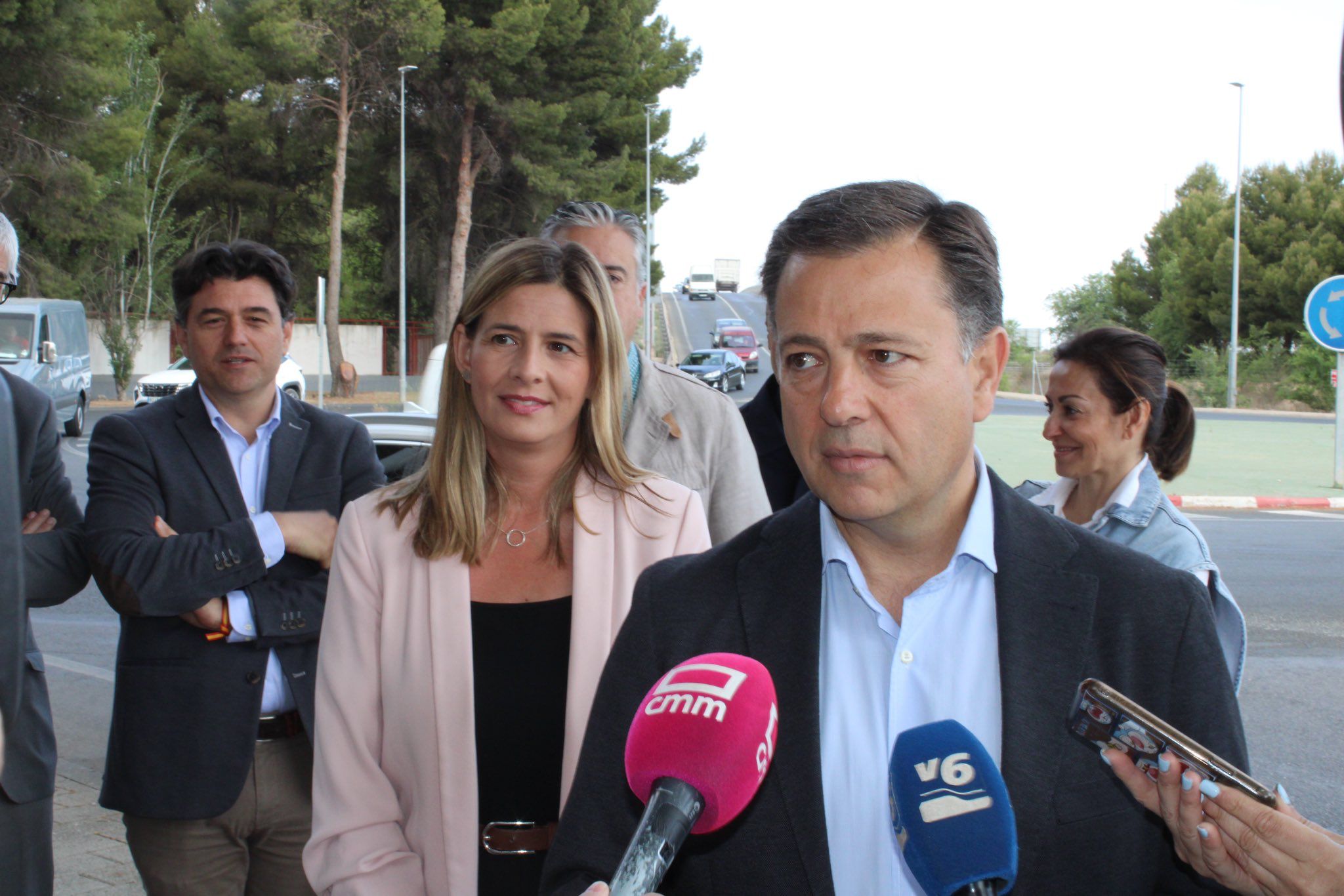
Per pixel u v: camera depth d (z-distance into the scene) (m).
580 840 1.34
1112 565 1.29
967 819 1.08
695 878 1.30
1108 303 48.84
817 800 1.24
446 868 1.85
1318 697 5.47
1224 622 2.26
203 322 2.61
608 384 2.12
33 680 2.28
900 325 1.18
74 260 27.08
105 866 3.39
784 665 1.31
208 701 2.44
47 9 21.69
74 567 2.50
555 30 28.14
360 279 42.00
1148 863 1.23
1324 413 31.36
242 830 2.52
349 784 1.93
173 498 2.57
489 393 2.02
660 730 1.07
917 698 1.30
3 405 2.08
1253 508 13.34
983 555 1.29
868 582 1.36
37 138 23.48
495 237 32.97
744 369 36.38
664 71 34.34
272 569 2.60
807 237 1.22
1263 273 38.84
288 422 2.77
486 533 2.10
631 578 2.04
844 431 1.21
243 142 32.66
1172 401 2.68
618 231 3.00
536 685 1.98
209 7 32.34
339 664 1.99
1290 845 0.99
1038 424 23.17
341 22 27.42
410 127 30.92
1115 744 1.11
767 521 1.44
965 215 1.22
